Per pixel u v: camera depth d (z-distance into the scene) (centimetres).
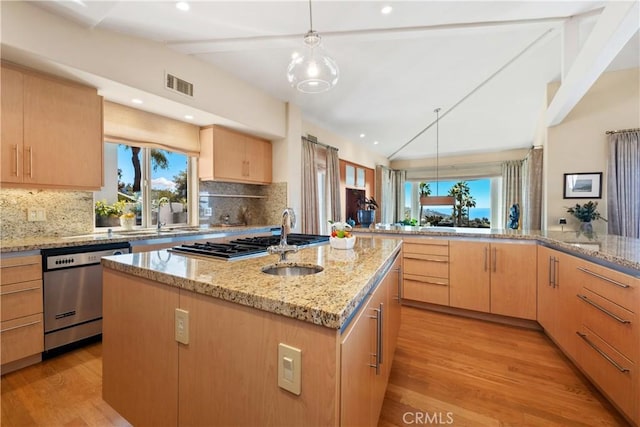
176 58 288
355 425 88
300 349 79
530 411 161
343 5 229
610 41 213
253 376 88
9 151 205
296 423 80
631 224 370
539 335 257
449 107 496
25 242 211
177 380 109
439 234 308
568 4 262
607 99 390
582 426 150
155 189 341
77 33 219
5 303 190
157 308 117
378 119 536
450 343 242
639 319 140
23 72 212
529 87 431
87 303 230
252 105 376
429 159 861
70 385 183
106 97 273
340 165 638
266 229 405
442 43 312
